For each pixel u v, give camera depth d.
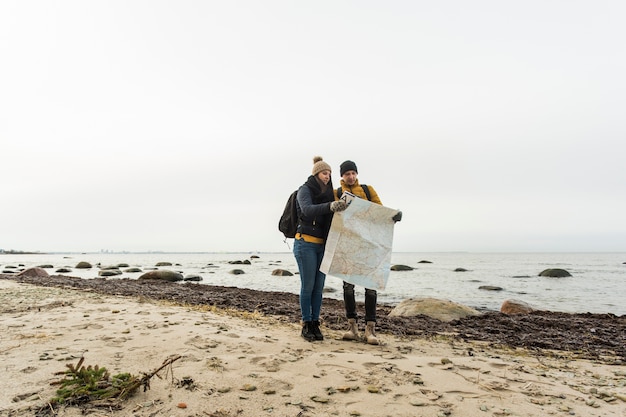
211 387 2.65
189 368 3.04
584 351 5.19
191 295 11.12
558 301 13.74
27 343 3.72
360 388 2.78
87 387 2.40
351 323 4.63
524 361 4.27
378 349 4.20
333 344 4.29
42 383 2.59
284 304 9.50
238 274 28.48
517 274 29.53
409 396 2.67
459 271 33.53
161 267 40.03
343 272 4.43
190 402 2.40
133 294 10.42
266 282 21.50
